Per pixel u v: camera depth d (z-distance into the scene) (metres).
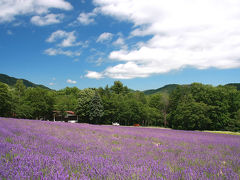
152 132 20.53
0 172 3.18
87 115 64.12
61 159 4.71
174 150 8.63
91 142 8.67
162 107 74.38
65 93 99.94
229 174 4.49
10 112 56.72
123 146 8.67
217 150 9.46
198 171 4.68
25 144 6.13
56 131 11.66
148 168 4.62
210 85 62.53
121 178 3.67
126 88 107.25
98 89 79.25
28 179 3.12
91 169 4.01
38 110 62.69
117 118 67.69
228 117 54.09
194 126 54.38
